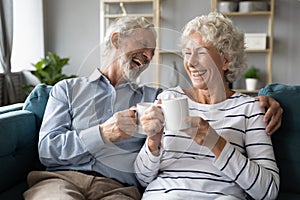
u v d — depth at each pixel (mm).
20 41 4816
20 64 4824
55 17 4910
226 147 1290
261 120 1397
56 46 4945
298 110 1538
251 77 4449
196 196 1317
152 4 4715
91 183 1444
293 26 4539
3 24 4094
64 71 4957
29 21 4832
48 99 1725
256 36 4449
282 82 4621
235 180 1302
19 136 1621
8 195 1517
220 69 1441
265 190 1293
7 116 1596
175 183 1362
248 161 1298
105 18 4746
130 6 4758
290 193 1540
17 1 4762
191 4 4672
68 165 1516
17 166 1619
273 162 1354
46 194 1335
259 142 1374
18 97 4621
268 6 4527
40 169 1763
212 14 1464
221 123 1399
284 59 4594
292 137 1540
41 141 1512
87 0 4840
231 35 1422
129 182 1537
